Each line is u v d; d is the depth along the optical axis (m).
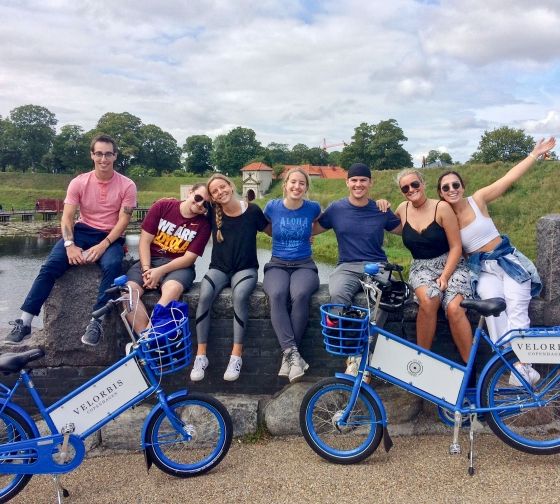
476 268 4.21
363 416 3.74
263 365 4.45
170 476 3.55
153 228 4.48
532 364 3.98
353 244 4.56
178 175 97.19
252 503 3.18
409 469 3.53
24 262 25.92
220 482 3.44
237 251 4.37
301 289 4.23
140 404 4.31
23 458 3.21
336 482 3.38
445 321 4.39
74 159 94.94
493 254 4.19
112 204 4.50
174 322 3.54
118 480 3.54
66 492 3.34
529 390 3.59
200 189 4.39
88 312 4.19
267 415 4.15
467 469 3.50
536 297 4.36
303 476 3.48
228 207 4.38
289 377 4.07
